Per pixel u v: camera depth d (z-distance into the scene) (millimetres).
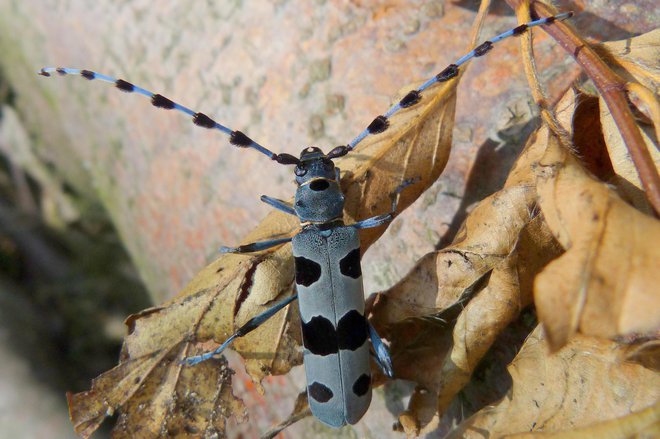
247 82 167
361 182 138
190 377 135
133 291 277
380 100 151
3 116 306
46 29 221
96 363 251
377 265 145
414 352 135
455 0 150
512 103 139
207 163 172
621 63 128
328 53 158
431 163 138
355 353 133
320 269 135
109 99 197
